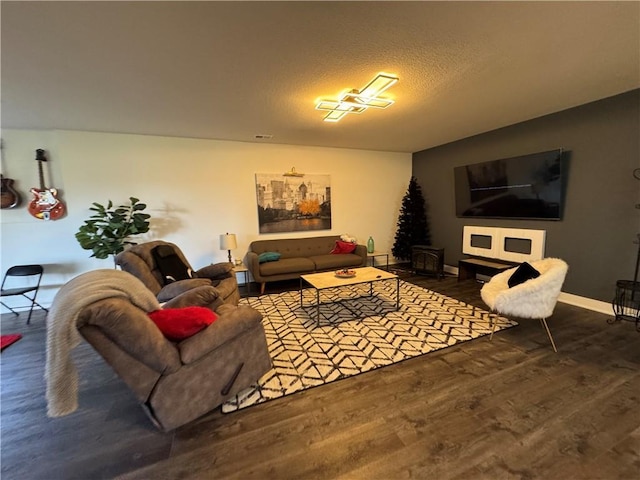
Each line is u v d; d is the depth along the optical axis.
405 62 2.20
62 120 3.37
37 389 2.06
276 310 3.42
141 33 1.76
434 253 4.84
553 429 1.56
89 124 3.54
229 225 4.68
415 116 3.51
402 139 4.75
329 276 3.41
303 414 1.73
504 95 2.90
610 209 3.11
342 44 1.94
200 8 1.54
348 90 2.69
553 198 3.54
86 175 3.88
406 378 2.07
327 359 2.32
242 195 4.72
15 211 3.72
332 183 5.36
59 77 2.31
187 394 1.58
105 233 3.65
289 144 4.96
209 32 1.77
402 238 5.67
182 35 1.80
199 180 4.44
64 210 3.87
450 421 1.64
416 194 5.59
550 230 3.69
